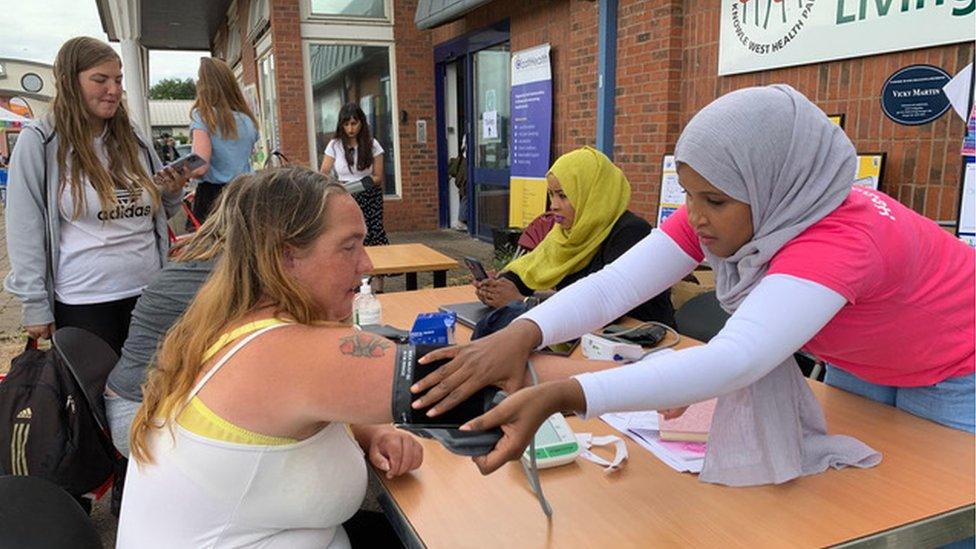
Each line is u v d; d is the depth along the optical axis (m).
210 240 1.24
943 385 1.41
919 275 1.23
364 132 5.89
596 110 5.53
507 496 1.25
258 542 1.12
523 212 6.84
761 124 1.08
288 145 8.22
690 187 1.15
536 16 6.39
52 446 1.65
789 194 1.10
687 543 1.08
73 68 2.30
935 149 3.27
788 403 1.24
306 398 1.01
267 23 8.78
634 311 2.32
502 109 7.36
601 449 1.42
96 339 1.87
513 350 1.14
